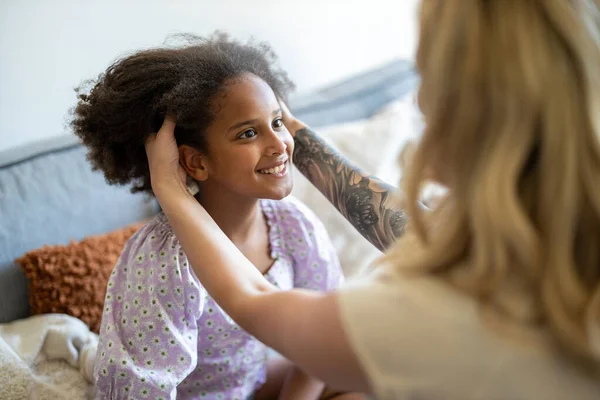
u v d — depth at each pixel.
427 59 0.52
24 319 1.08
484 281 0.49
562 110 0.46
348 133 1.57
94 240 1.16
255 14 1.78
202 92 0.80
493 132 0.49
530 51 0.46
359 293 0.54
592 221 0.49
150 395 0.80
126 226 1.32
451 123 0.51
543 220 0.49
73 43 1.46
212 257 0.66
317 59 1.99
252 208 0.90
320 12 1.94
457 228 0.52
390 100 1.87
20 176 1.17
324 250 1.00
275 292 0.60
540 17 0.47
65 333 1.03
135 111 0.82
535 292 0.49
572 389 0.49
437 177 0.55
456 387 0.51
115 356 0.81
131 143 0.85
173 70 0.82
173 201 0.74
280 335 0.57
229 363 0.96
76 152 1.28
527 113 0.47
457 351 0.50
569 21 0.46
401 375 0.52
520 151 0.47
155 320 0.82
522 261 0.48
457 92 0.49
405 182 0.55
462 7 0.48
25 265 1.10
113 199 1.30
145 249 0.85
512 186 0.47
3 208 1.13
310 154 0.96
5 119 1.38
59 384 0.99
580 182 0.47
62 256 1.11
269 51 0.96
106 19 1.50
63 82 1.46
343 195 0.90
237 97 0.81
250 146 0.82
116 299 0.87
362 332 0.52
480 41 0.48
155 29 1.60
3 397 0.92
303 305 0.57
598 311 0.47
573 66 0.47
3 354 0.95
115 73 0.85
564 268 0.47
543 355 0.49
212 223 0.72
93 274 1.11
